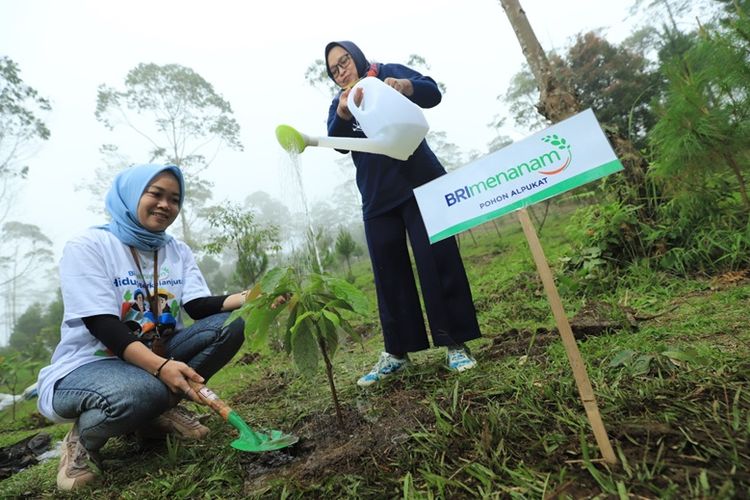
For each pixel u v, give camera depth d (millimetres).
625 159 3621
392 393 1744
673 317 2059
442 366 1927
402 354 2010
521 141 1021
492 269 6020
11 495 1546
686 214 3148
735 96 2693
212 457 1485
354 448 1241
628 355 1402
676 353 1323
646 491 798
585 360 1556
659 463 853
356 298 1331
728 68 2602
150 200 1759
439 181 1130
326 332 1345
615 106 13016
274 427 1690
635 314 2211
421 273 1966
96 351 1661
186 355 1915
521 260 5328
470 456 1062
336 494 1047
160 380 1547
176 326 1977
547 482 869
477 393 1455
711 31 2766
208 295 2051
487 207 1056
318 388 2176
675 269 3012
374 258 2072
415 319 2014
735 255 2697
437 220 1129
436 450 1117
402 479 1029
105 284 1622
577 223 4020
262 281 1317
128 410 1462
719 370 1208
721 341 1562
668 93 2949
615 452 933
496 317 2977
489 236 13633
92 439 1495
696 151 2754
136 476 1457
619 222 3346
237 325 1945
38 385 1640
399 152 1821
